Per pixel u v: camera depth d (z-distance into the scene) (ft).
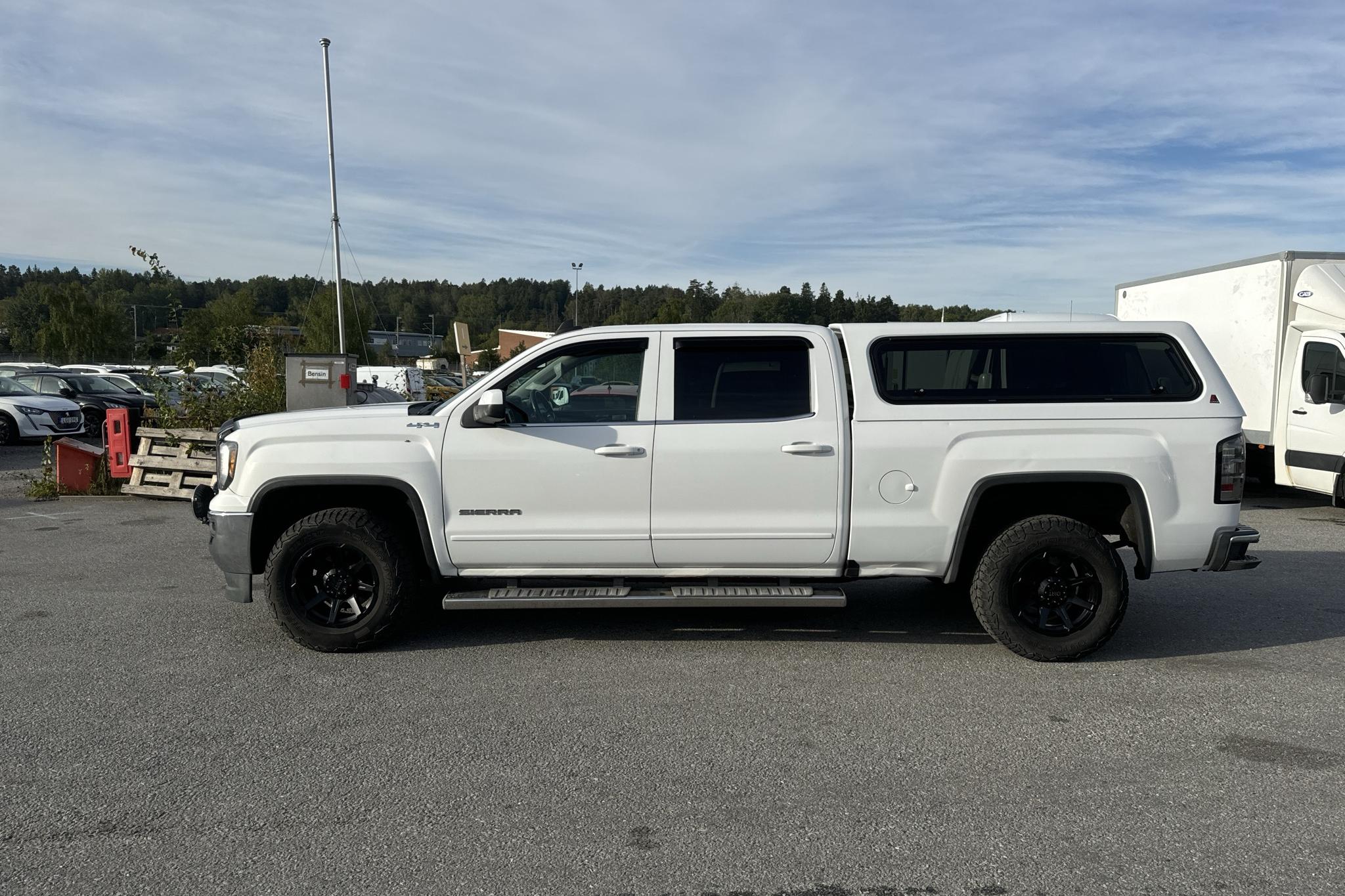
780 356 17.10
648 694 15.33
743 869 9.96
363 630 17.06
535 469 16.78
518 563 17.12
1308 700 15.08
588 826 10.89
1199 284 39.50
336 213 72.18
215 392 40.73
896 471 16.66
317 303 155.74
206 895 9.45
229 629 18.95
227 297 218.59
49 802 11.46
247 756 12.86
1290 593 22.26
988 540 18.02
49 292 194.29
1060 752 13.01
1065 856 10.21
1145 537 16.51
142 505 35.81
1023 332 16.97
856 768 12.50
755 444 16.62
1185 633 18.93
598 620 19.83
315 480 16.87
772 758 12.81
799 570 17.15
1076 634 16.69
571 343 17.15
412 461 16.78
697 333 17.10
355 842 10.51
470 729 13.82
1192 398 16.56
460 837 10.64
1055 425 16.51
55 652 17.44
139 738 13.46
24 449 56.13
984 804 11.46
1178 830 10.78
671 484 16.72
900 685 15.80
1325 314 33.45
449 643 18.10
